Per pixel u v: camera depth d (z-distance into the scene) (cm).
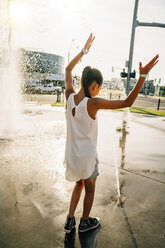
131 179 287
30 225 185
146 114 987
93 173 165
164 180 288
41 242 167
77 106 149
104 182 273
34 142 420
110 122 728
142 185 271
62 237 173
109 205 221
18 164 311
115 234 179
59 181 265
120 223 194
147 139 509
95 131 155
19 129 510
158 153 405
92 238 174
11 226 183
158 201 234
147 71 129
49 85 2400
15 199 222
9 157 336
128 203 227
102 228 186
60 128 555
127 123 723
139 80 131
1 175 274
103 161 350
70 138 161
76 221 194
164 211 216
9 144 399
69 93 168
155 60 129
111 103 139
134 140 496
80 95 155
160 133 581
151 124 720
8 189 241
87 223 182
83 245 165
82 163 156
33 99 1532
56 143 421
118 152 402
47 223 188
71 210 178
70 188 250
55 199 226
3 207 208
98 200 230
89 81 149
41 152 366
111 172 306
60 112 855
